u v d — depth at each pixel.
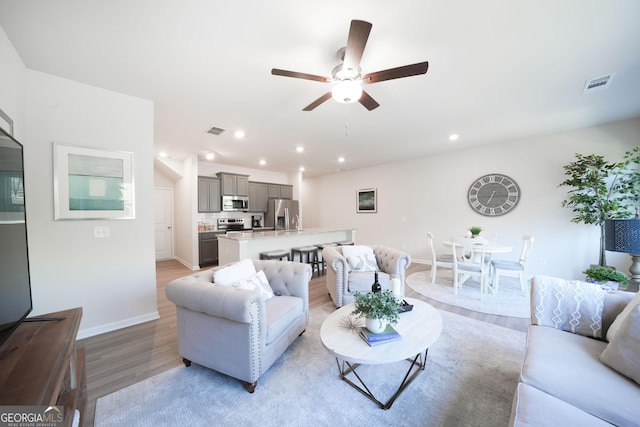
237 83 2.37
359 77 1.83
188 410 1.50
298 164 6.48
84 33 1.69
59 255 2.27
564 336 1.54
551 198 4.11
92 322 2.42
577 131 3.84
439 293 3.64
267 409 1.51
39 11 1.49
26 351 1.06
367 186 6.88
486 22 1.63
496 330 2.50
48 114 2.20
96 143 2.43
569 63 2.09
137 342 2.29
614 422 0.97
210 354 1.76
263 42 1.80
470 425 1.39
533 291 1.78
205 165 6.27
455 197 5.20
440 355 2.06
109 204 2.49
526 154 4.31
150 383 1.74
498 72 2.22
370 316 1.61
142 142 2.68
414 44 1.84
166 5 1.46
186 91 2.52
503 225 4.59
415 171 5.82
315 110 3.01
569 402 1.06
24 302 1.25
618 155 3.53
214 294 1.66
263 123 3.42
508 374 1.82
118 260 2.56
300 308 2.26
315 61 2.03
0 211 1.06
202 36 1.74
